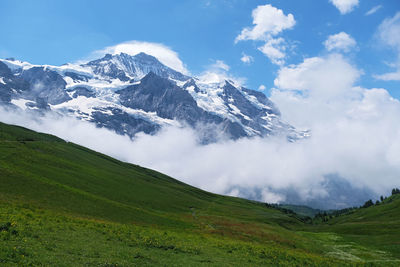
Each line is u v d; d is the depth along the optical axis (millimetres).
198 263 37906
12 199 60438
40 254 29516
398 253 72188
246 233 82438
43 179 86188
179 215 116438
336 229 136500
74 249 33844
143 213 86375
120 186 136250
